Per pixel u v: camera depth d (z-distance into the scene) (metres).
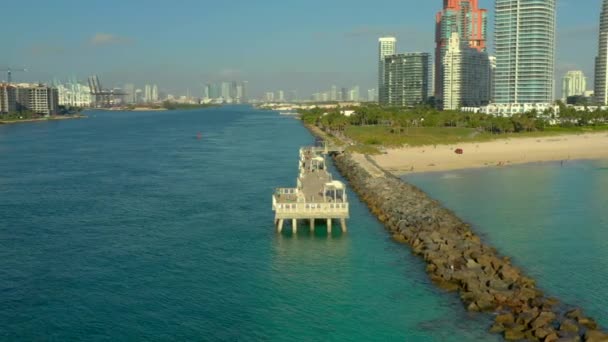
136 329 53.00
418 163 158.25
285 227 86.75
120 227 87.25
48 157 178.50
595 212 96.69
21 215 95.00
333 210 82.12
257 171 144.88
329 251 74.94
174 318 55.22
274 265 69.62
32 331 52.47
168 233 83.75
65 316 55.50
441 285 62.03
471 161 162.75
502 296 56.56
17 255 73.31
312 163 134.12
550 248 75.75
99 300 59.19
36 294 60.62
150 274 66.62
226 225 88.19
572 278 64.31
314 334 51.91
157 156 180.12
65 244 78.25
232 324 54.00
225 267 69.06
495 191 116.62
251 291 61.62
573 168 150.88
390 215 90.31
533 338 48.66
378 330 52.34
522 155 176.12
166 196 110.81
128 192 115.31
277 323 54.12
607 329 51.00
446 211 92.69
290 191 98.31
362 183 119.94
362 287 62.25
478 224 88.50
